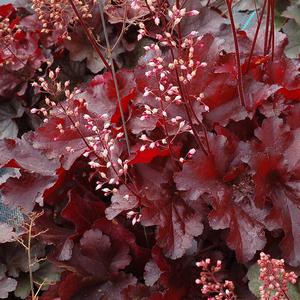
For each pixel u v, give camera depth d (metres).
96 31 1.44
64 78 1.46
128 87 1.16
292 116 1.10
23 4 1.54
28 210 1.16
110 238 1.13
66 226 1.20
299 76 1.16
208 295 1.05
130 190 1.06
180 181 1.04
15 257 1.24
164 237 1.05
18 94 1.43
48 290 1.11
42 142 1.14
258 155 1.03
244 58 1.18
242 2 1.46
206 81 1.10
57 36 1.44
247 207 1.05
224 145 1.06
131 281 1.11
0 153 1.20
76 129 1.08
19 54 1.45
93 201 1.16
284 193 1.05
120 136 1.08
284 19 1.43
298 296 1.02
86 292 1.11
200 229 1.06
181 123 1.04
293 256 1.02
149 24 1.39
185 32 1.36
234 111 1.12
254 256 1.07
